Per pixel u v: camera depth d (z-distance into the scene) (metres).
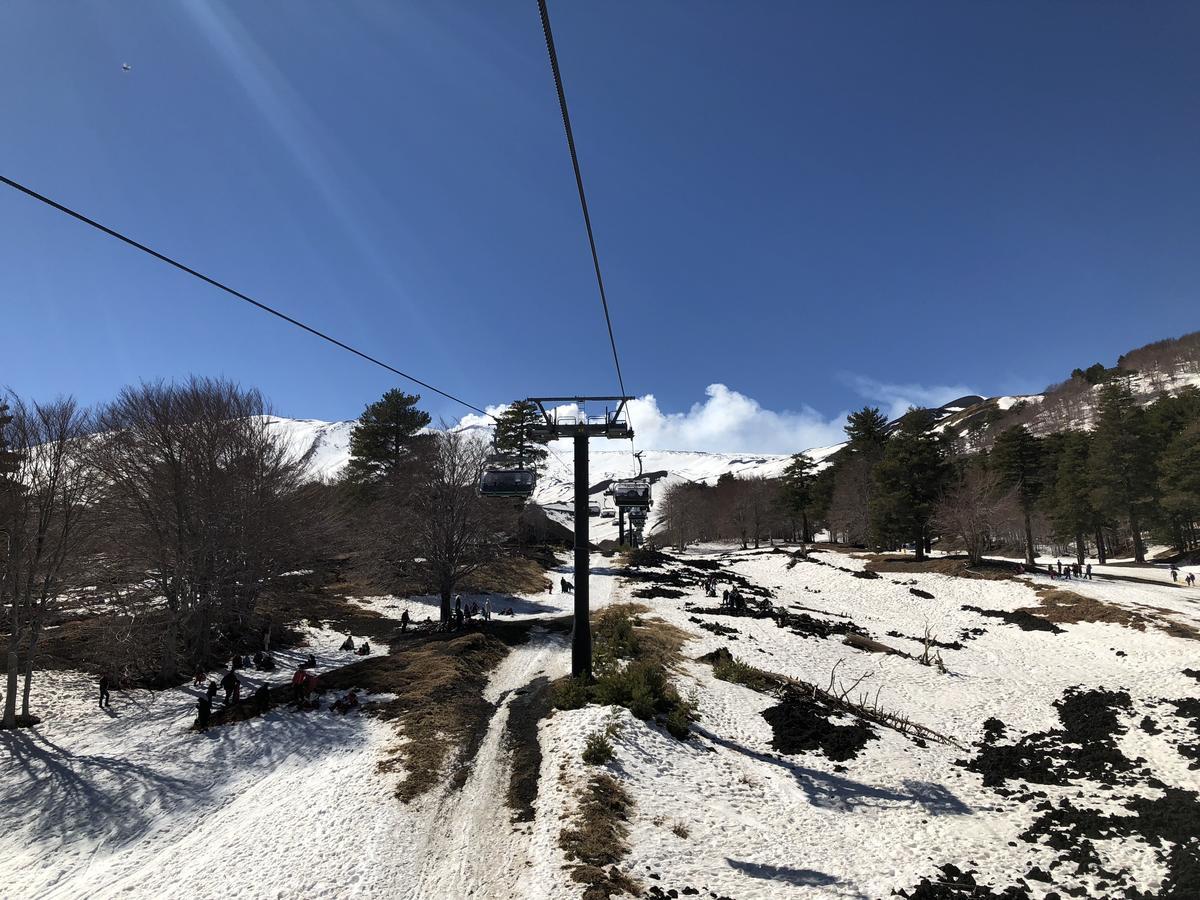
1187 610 43.91
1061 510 74.00
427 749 20.14
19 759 22.31
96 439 33.97
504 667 32.38
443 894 12.80
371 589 53.66
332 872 13.49
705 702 26.03
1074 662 38.00
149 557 33.16
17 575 26.27
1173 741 24.75
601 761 18.28
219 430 37.44
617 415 26.17
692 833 15.54
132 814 18.11
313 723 23.89
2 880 14.86
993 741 26.19
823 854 15.43
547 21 5.48
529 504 84.44
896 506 70.44
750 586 63.19
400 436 65.62
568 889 12.32
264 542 36.81
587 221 10.22
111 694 29.86
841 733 24.28
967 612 52.03
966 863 15.55
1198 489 60.56
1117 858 15.70
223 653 36.09
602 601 53.28
